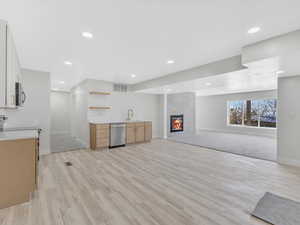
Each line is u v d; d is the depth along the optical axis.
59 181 2.87
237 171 3.36
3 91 2.04
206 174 3.19
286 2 1.73
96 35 2.51
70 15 1.99
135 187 2.64
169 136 8.18
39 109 4.57
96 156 4.50
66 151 5.07
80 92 6.58
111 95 6.41
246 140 6.90
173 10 1.89
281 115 3.93
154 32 2.42
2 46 2.02
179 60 3.72
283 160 3.87
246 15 1.98
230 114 9.45
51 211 2.00
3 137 2.25
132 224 1.76
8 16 1.99
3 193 2.08
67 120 8.92
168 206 2.11
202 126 10.74
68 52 3.21
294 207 2.07
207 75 3.96
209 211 2.00
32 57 3.50
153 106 7.87
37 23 2.16
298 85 3.70
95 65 4.14
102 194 2.42
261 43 2.67
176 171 3.36
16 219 1.85
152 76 5.45
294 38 2.32
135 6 1.81
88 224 1.76
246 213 1.96
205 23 2.17
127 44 2.84
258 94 7.99
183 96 8.79
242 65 3.10
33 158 2.30
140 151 5.08
